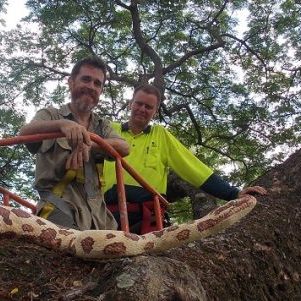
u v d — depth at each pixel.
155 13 15.42
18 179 14.55
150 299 1.82
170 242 2.50
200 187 4.23
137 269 1.91
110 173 4.22
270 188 3.23
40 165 3.24
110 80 14.59
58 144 3.21
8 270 2.10
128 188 4.18
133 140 4.51
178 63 14.58
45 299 1.95
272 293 2.48
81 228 3.11
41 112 3.42
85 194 3.23
